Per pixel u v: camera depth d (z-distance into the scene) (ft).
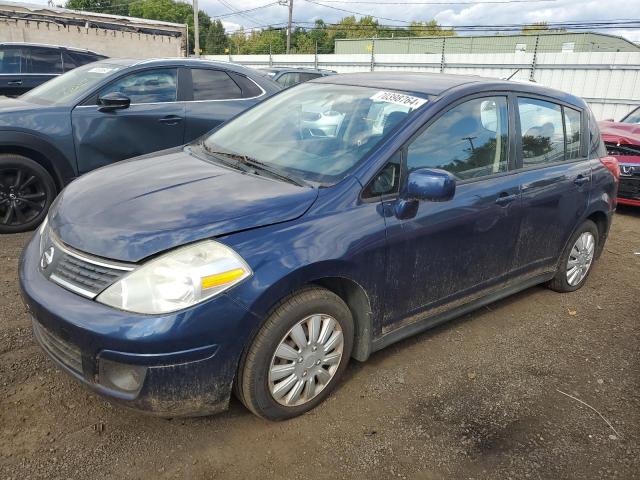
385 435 8.88
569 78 63.67
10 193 16.48
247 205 8.45
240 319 7.70
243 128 12.27
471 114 11.23
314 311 8.70
